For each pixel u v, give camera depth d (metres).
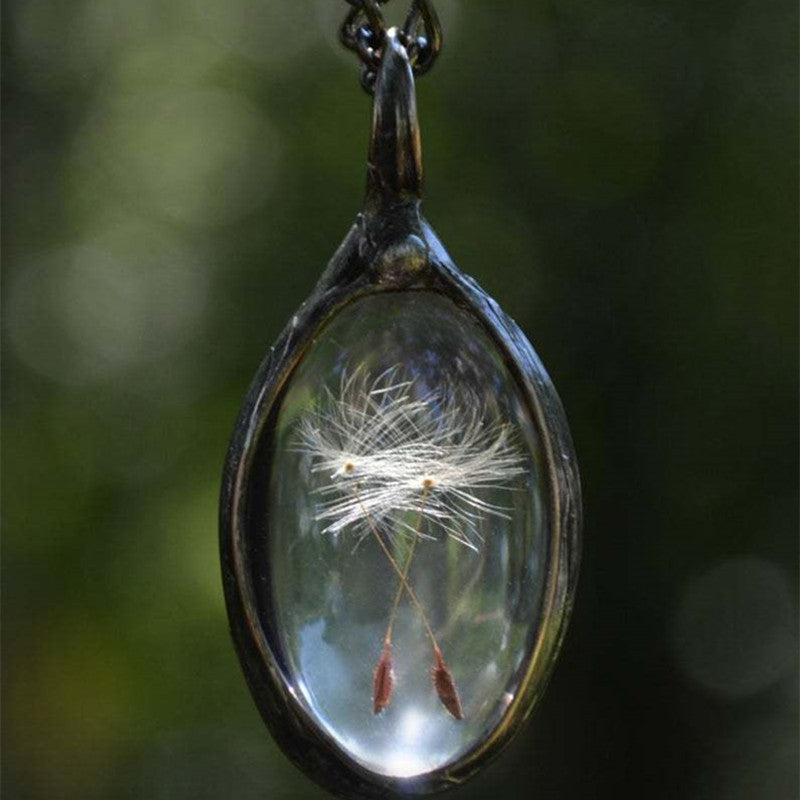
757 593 0.59
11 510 0.64
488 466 0.26
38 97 0.67
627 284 0.60
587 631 0.59
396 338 0.26
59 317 0.67
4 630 0.63
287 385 0.26
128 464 0.66
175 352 0.67
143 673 0.64
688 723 0.59
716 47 0.61
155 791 0.63
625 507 0.60
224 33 0.69
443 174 0.61
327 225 0.64
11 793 0.62
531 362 0.26
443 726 0.26
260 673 0.26
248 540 0.26
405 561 0.26
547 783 0.59
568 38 0.62
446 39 0.62
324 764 0.26
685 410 0.59
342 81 0.66
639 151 0.61
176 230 0.68
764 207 0.59
